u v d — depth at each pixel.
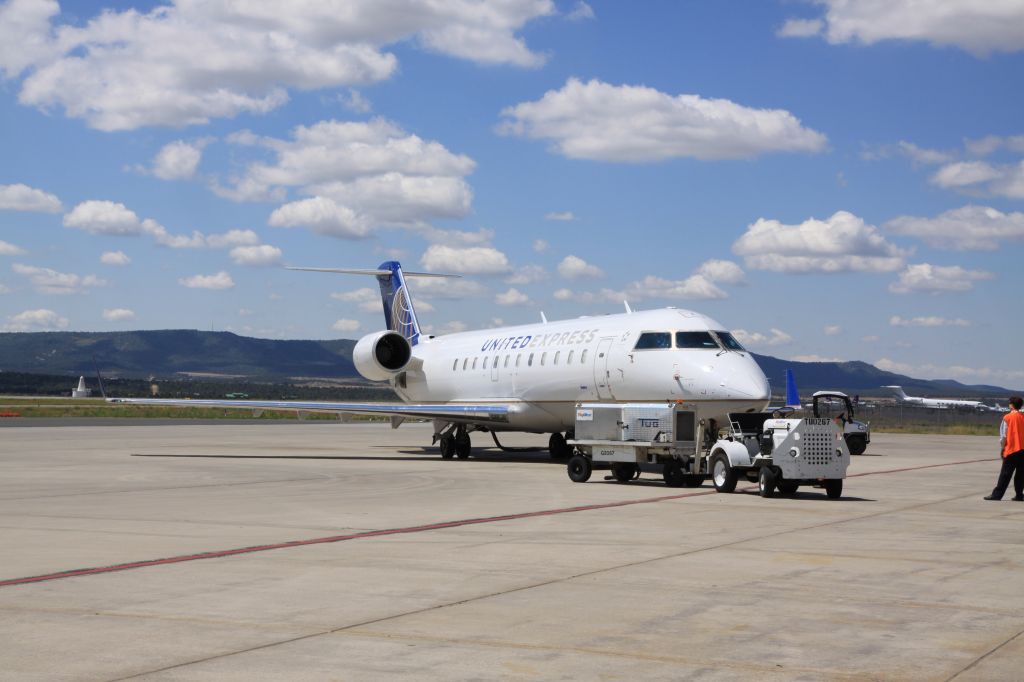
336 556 12.56
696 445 22.89
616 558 12.41
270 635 8.44
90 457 34.03
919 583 10.85
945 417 90.56
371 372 37.28
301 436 56.00
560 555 12.64
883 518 16.92
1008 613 9.41
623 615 9.22
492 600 9.86
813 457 20.20
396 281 41.69
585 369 29.25
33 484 23.31
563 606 9.59
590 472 24.69
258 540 14.01
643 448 23.48
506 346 33.69
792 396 43.72
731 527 15.52
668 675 7.32
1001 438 20.36
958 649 8.08
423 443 47.69
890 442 52.41
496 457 36.00
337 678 7.20
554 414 31.50
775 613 9.34
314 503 19.17
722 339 26.89
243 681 7.12
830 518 16.86
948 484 24.58
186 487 22.66
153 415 101.56
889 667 7.55
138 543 13.70
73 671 7.35
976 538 14.44
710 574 11.31
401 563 12.02
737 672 7.41
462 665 7.55
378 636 8.41
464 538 14.22
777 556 12.60
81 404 131.88
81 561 12.15
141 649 7.98
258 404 34.59
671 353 26.67
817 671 7.44
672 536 14.45
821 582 10.87
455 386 36.00
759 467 21.27
